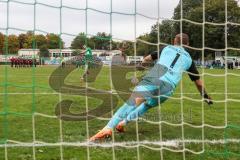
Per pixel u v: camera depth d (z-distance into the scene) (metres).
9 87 16.64
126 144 6.72
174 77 7.27
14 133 7.50
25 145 6.56
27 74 25.59
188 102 12.22
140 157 6.03
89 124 8.45
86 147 6.53
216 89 17.17
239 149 6.55
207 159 6.01
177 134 7.48
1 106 11.29
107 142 6.80
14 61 18.19
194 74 7.40
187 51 7.47
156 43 6.85
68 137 7.19
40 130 7.78
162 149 6.40
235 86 18.73
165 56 7.39
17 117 9.12
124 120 7.37
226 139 7.14
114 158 5.88
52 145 6.59
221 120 9.34
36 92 14.74
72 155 6.07
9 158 5.88
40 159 5.86
